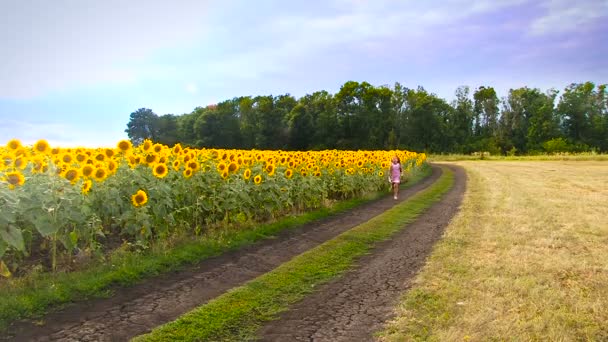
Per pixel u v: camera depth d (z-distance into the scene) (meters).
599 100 103.12
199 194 9.98
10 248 6.60
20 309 5.30
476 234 10.00
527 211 13.14
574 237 9.63
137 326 5.20
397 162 18.44
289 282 6.87
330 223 12.16
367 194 18.28
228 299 6.07
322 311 5.75
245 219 11.11
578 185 21.69
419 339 4.84
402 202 16.19
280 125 87.19
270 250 9.00
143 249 7.94
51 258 7.10
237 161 11.66
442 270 7.28
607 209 13.52
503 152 99.62
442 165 49.38
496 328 5.04
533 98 108.12
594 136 101.00
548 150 89.25
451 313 5.50
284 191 12.38
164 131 82.19
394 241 9.76
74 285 6.10
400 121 98.75
